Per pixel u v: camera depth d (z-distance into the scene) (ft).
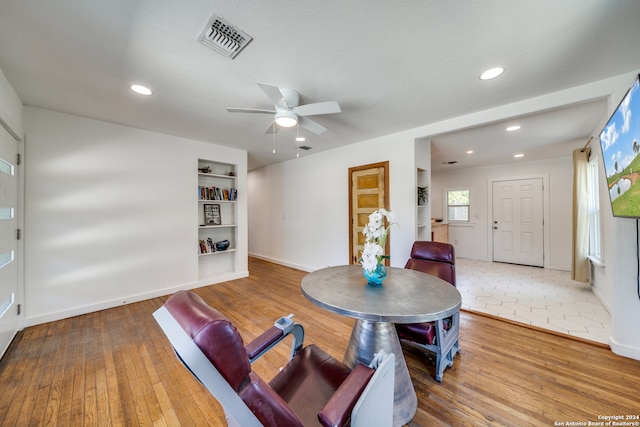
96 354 6.75
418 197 11.97
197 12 4.41
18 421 4.59
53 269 8.82
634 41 5.14
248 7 4.30
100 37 5.02
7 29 4.74
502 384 5.57
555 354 6.70
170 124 10.18
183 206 12.21
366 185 12.65
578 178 12.21
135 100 7.93
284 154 15.80
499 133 11.22
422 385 5.57
